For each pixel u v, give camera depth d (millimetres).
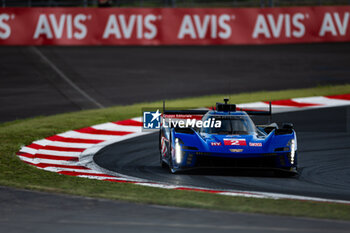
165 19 111000
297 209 25969
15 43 108812
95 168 39375
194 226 22828
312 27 113562
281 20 112625
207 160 35625
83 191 29609
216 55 114375
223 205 26594
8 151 44438
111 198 27891
